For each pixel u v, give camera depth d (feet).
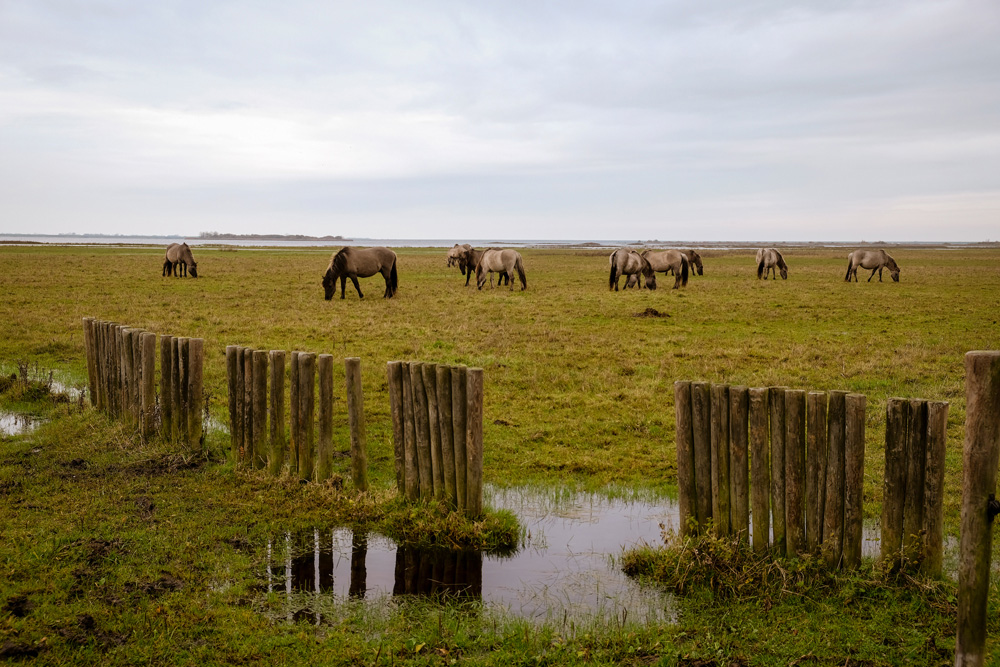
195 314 61.26
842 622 13.79
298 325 55.36
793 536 15.52
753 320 61.87
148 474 22.74
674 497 22.67
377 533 18.92
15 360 42.68
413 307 69.26
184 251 106.11
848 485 14.89
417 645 13.20
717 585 15.51
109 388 28.55
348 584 16.11
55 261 137.08
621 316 64.23
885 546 14.85
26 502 19.95
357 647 13.12
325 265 145.18
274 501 20.45
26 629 13.08
